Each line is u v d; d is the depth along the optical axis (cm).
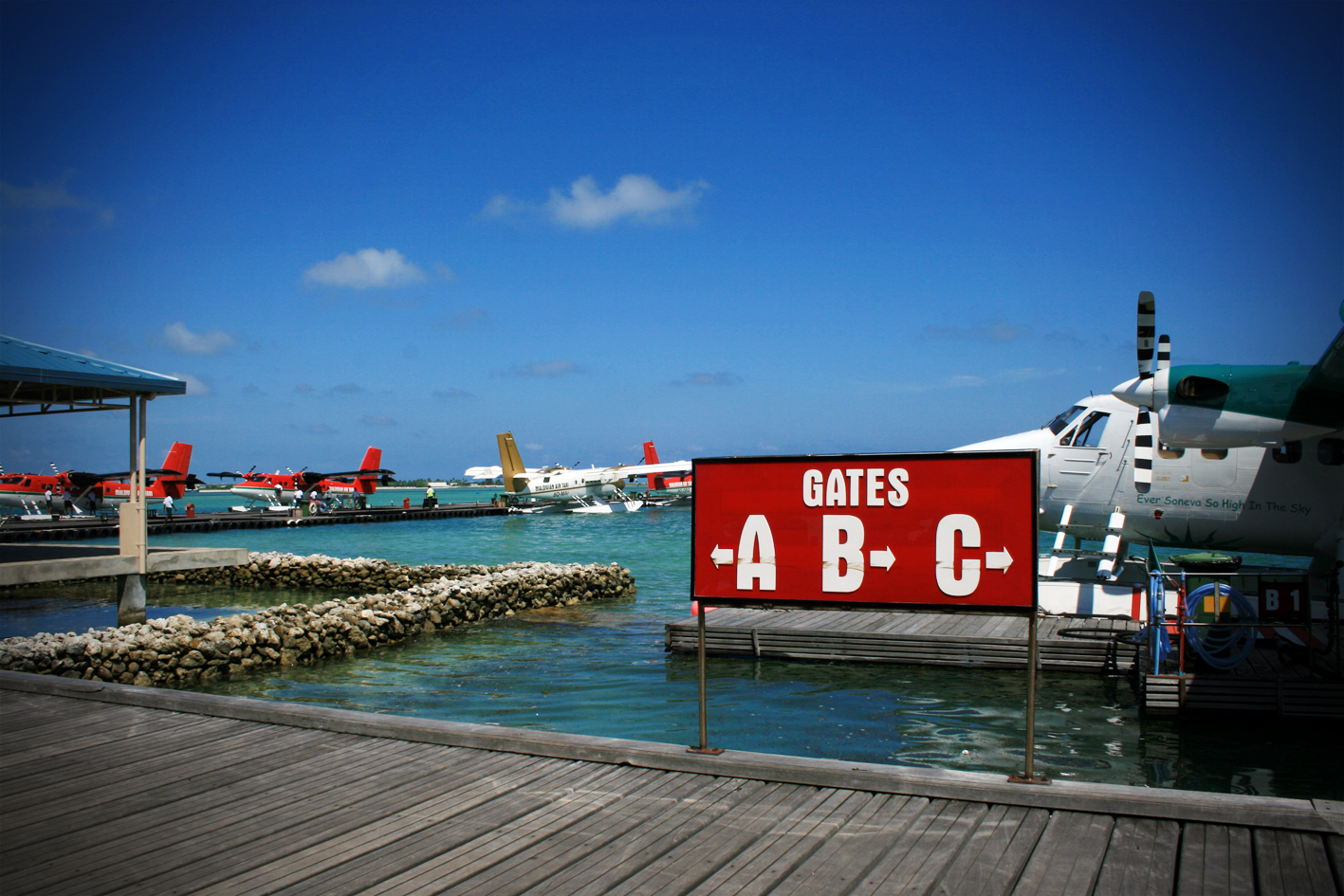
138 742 464
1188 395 932
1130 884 285
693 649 1091
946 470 375
